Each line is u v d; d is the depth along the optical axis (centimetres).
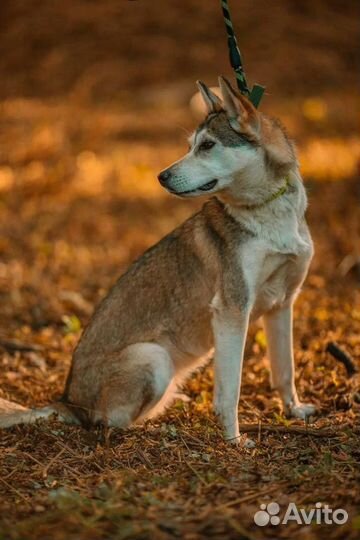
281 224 986
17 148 2339
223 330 986
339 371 1160
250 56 3412
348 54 3438
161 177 985
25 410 1009
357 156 2147
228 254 989
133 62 3412
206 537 704
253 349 1259
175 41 3522
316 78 3244
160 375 1007
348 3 3756
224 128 974
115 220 1964
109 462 891
